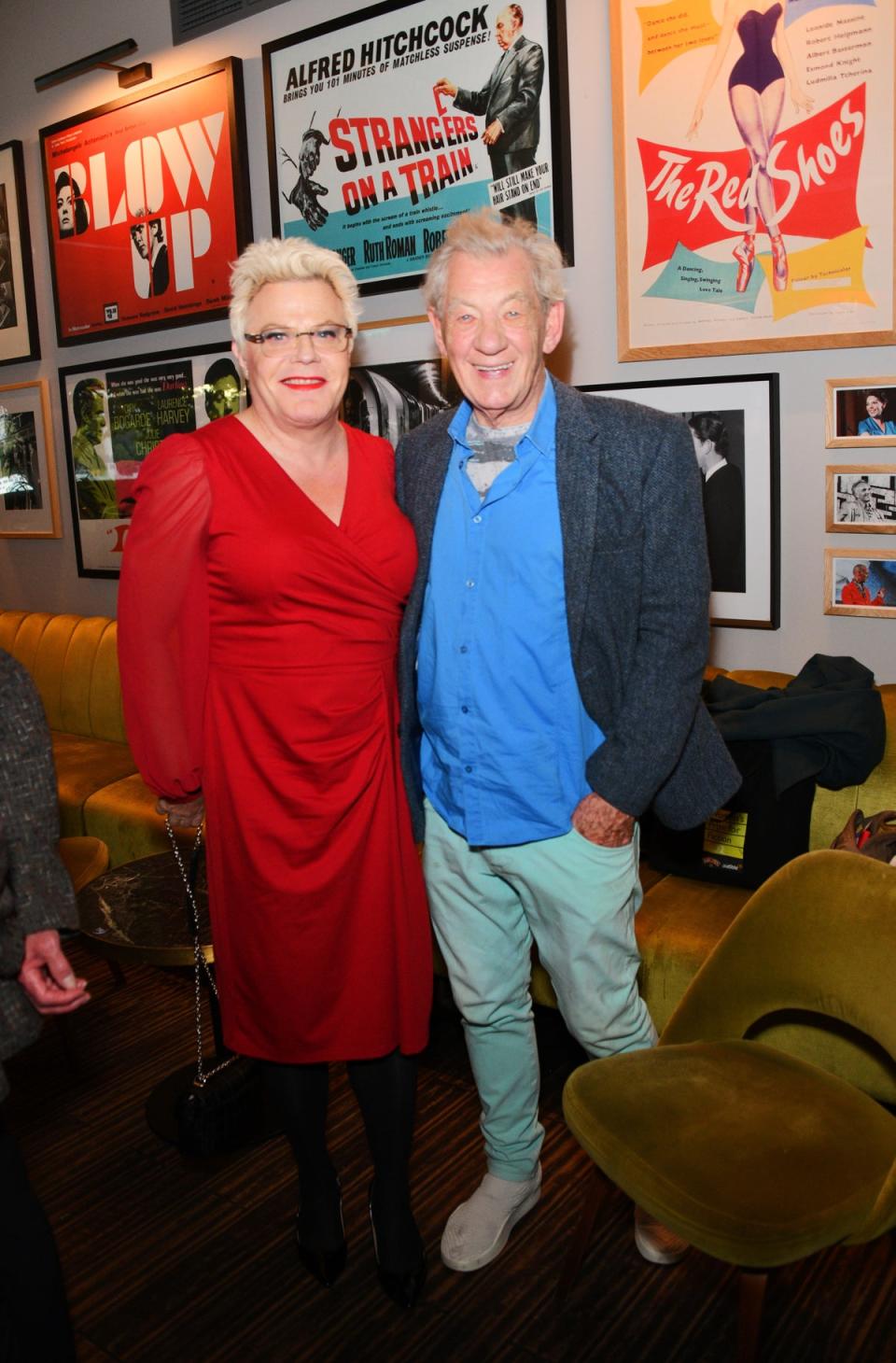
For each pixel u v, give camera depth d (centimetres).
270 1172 217
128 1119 236
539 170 292
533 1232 195
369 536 160
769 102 252
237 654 156
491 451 162
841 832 217
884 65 236
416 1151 219
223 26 360
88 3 399
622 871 166
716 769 171
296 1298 182
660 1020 215
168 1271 190
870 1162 143
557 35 281
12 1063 260
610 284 288
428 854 181
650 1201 142
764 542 272
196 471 149
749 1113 153
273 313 147
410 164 319
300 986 163
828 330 254
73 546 456
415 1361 168
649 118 269
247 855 160
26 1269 130
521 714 162
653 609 156
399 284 328
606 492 154
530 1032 187
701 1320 173
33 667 419
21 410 461
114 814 321
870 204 243
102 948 207
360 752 160
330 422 156
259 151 360
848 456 258
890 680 261
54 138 418
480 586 163
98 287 417
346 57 326
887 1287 179
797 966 160
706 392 275
